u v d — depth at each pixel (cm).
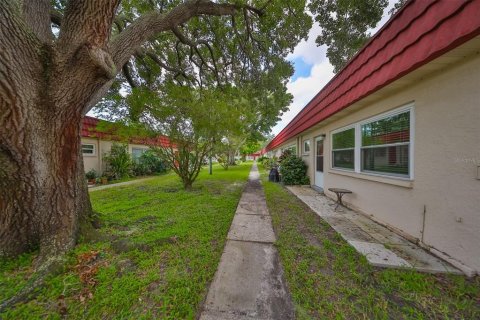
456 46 179
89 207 328
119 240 273
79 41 192
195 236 300
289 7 496
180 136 659
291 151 1062
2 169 203
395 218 311
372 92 310
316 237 298
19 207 225
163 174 1288
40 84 202
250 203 503
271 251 259
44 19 234
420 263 221
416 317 153
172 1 536
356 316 154
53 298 170
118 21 503
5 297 170
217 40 642
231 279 200
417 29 221
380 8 455
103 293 175
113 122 603
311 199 547
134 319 150
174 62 738
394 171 318
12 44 177
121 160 1012
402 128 298
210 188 732
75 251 240
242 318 153
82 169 316
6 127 186
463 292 176
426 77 251
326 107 503
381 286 188
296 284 191
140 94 547
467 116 204
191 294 178
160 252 251
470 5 162
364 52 342
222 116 620
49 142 225
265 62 664
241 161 3275
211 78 804
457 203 215
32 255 229
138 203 502
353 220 371
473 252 199
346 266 221
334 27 521
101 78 219
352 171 439
